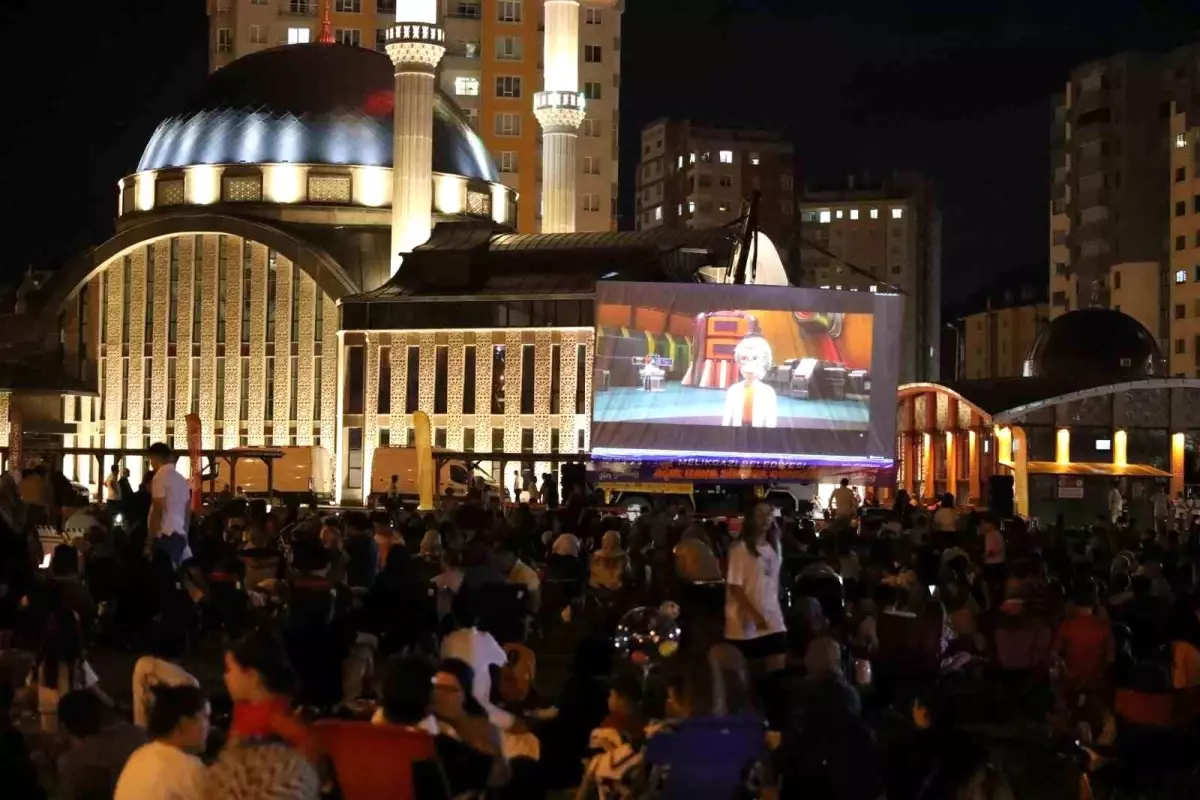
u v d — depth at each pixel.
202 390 90.19
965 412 75.06
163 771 11.25
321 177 91.19
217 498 56.75
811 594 23.16
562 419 80.56
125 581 25.06
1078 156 157.25
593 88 133.12
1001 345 195.50
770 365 58.44
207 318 90.31
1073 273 159.12
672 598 23.20
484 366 82.00
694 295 58.25
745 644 19.62
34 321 92.12
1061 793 14.68
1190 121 144.00
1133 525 40.62
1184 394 73.56
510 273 83.62
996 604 24.88
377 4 130.25
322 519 34.75
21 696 19.38
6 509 29.83
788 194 196.75
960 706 14.88
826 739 12.73
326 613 18.69
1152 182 152.50
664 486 57.97
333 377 86.88
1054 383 74.12
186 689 11.45
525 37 131.12
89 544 30.16
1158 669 16.97
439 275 84.19
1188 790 15.88
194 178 92.12
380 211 91.19
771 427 58.38
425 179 87.12
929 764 14.10
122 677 23.44
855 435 58.66
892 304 58.91
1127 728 16.70
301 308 88.12
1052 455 72.69
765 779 13.13
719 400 58.31
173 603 24.08
